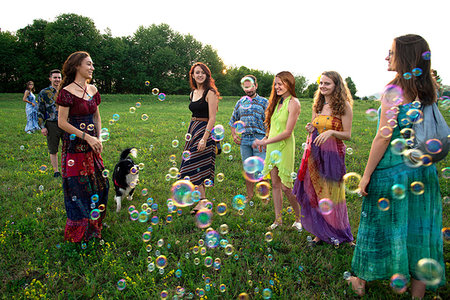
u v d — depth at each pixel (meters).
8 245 2.45
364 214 1.85
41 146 6.01
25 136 6.92
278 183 2.77
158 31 47.50
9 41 37.22
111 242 2.57
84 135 2.33
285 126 2.63
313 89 57.50
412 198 1.68
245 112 3.25
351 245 2.46
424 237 1.68
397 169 1.67
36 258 2.36
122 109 15.99
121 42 43.62
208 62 50.66
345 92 2.29
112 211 3.16
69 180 2.38
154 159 5.06
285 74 2.58
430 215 1.68
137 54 44.97
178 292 1.96
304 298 1.91
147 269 2.22
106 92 44.06
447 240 2.35
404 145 1.61
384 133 1.65
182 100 25.69
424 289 1.78
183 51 48.56
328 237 2.43
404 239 1.70
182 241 2.57
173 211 3.12
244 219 2.97
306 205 2.52
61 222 2.86
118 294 1.98
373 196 1.78
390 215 1.73
